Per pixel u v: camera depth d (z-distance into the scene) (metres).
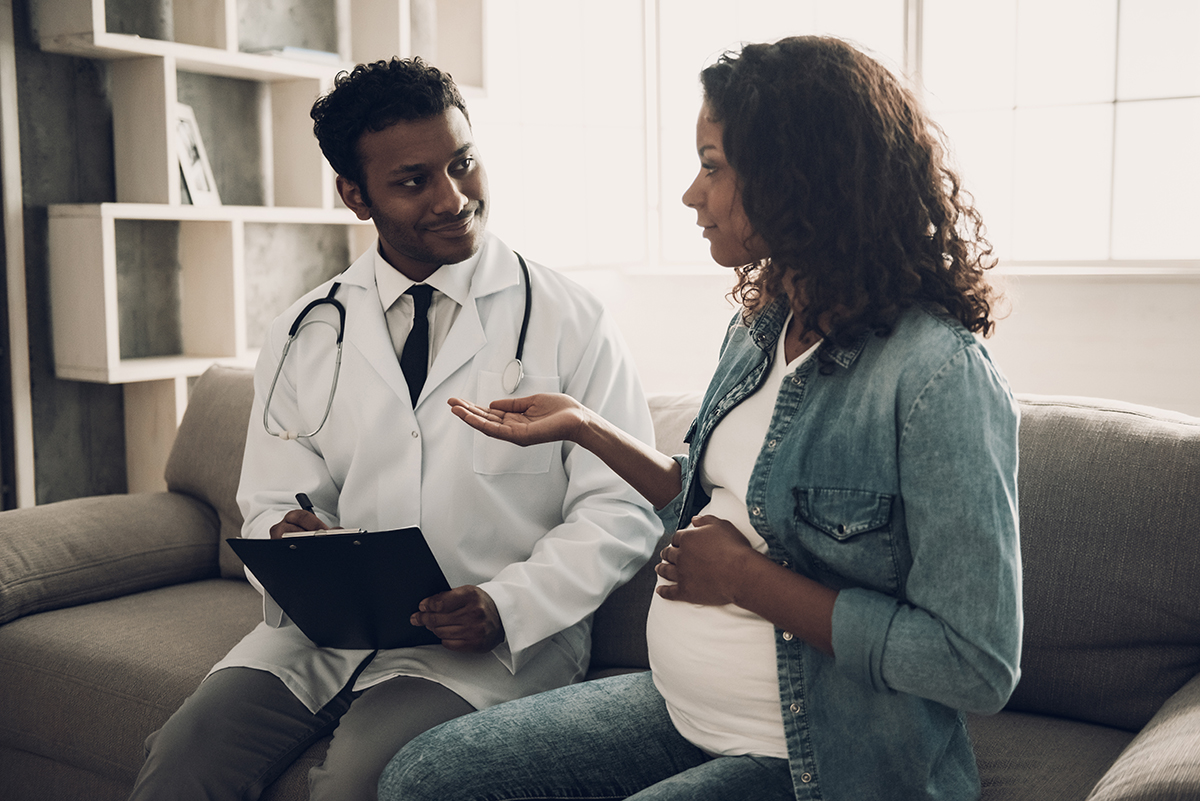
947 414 0.88
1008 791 1.11
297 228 3.42
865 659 0.89
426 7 3.75
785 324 1.06
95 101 2.85
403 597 1.25
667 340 4.34
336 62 3.20
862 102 0.93
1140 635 1.24
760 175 0.95
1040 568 1.29
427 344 1.49
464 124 1.43
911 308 0.96
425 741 1.13
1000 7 3.59
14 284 2.70
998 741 1.22
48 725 1.61
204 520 2.04
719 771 0.98
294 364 1.56
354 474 1.46
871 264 0.94
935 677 0.87
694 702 1.07
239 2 3.17
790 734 0.97
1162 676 1.23
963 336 0.92
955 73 3.71
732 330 1.21
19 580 1.76
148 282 3.01
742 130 0.96
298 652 1.39
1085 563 1.27
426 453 1.45
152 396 2.93
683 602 1.07
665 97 4.34
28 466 2.76
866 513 0.93
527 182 4.07
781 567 0.95
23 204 2.73
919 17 3.71
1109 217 3.51
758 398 1.06
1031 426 1.38
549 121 4.12
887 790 0.96
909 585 0.90
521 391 1.46
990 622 0.85
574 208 4.25
